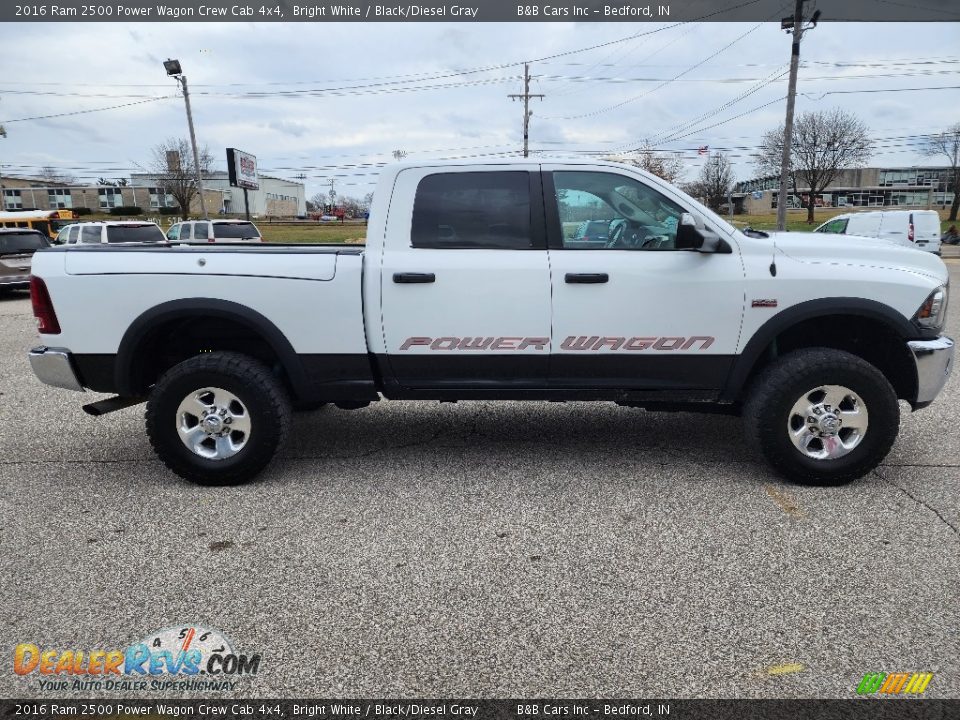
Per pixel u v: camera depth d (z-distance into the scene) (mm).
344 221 70625
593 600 2863
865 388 3867
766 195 82000
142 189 88000
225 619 2760
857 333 4289
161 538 3473
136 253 4043
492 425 5375
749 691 2314
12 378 7379
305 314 4023
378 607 2832
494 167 4035
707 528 3520
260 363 4156
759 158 57188
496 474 4320
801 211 78875
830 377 3863
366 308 4023
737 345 3967
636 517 3662
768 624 2674
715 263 3922
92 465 4594
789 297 3889
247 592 2957
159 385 4031
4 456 4785
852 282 3861
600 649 2543
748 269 3902
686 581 3002
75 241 18062
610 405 5965
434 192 4059
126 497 4020
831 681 2355
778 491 3986
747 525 3543
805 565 3123
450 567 3154
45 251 4078
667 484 4121
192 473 4105
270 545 3389
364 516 3717
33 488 4176
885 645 2537
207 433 4094
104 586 3012
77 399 6430
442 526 3584
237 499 3969
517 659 2494
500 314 3977
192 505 3893
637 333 3973
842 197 94375
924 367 3934
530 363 4059
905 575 3020
